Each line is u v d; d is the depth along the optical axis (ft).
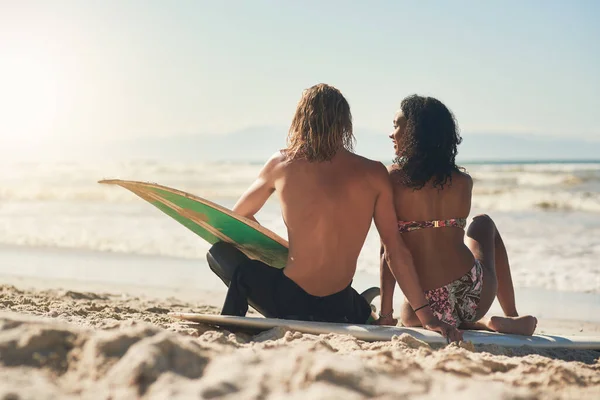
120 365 6.27
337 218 10.94
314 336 9.89
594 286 22.29
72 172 109.40
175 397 5.79
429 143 11.18
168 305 18.74
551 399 6.59
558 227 38.22
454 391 6.23
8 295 17.57
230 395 5.89
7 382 5.98
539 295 21.18
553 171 87.20
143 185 11.73
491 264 12.11
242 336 10.69
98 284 23.16
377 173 11.06
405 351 8.77
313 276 11.10
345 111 11.02
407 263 11.14
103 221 41.19
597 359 10.56
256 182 11.50
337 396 5.78
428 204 11.40
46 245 32.68
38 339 6.67
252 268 11.39
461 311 11.54
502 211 50.80
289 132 11.34
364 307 12.14
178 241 32.96
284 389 6.05
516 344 10.82
